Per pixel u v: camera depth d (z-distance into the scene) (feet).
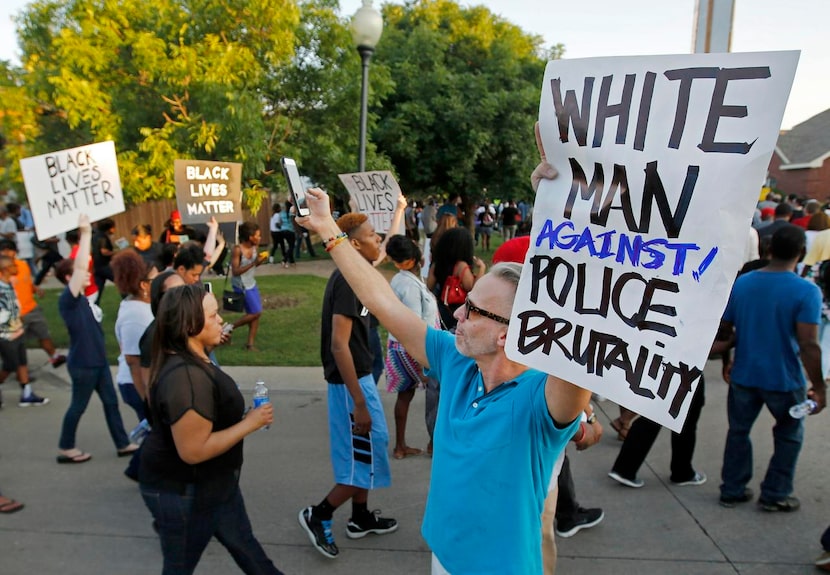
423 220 56.59
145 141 28.19
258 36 30.99
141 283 13.98
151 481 8.43
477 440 5.76
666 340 4.42
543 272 5.12
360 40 24.68
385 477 11.55
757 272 12.79
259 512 13.37
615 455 16.05
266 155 31.89
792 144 137.59
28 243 44.34
